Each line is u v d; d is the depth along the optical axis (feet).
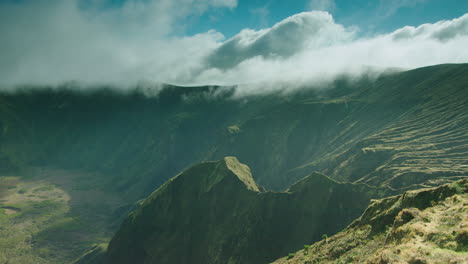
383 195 396.37
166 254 493.77
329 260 147.23
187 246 491.31
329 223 398.42
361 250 132.87
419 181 446.60
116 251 530.68
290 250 396.57
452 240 76.54
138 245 528.63
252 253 401.90
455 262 66.80
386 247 94.89
